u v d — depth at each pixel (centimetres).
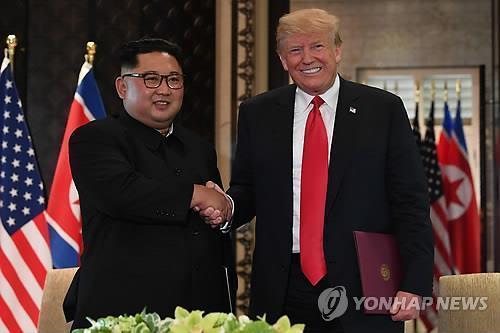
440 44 712
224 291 313
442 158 656
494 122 673
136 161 304
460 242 648
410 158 301
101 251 298
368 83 721
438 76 713
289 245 300
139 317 185
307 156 302
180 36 561
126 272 294
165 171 306
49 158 550
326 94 308
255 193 313
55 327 359
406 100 717
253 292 310
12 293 477
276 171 305
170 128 318
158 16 557
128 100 309
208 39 569
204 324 182
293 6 712
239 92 571
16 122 496
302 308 299
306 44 299
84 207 307
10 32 552
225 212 302
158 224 297
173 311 293
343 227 297
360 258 292
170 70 307
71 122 493
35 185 492
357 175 299
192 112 560
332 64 303
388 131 303
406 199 298
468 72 708
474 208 651
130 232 297
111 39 555
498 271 652
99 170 296
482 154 697
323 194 299
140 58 307
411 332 353
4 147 491
